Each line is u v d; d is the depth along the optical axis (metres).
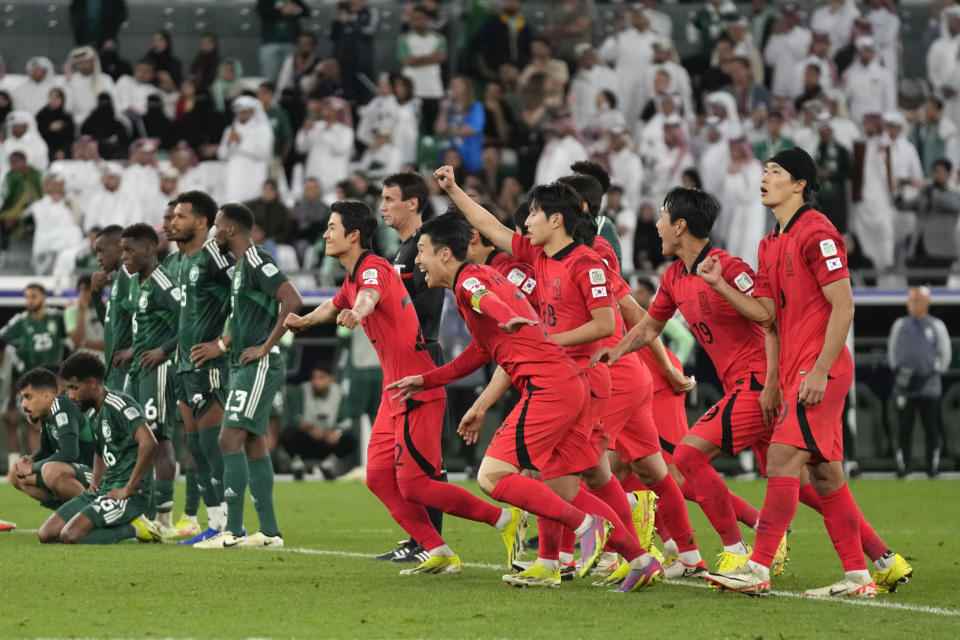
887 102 73.56
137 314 33.28
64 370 31.16
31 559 27.23
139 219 65.44
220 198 68.06
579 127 72.06
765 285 22.48
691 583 23.69
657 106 70.12
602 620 19.11
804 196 22.31
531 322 20.52
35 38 77.75
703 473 23.36
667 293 23.98
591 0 73.62
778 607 20.56
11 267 63.41
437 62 73.94
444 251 22.09
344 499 46.38
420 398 23.66
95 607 20.36
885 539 32.94
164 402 33.22
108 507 30.81
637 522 24.38
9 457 55.25
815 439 21.62
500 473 21.88
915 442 59.94
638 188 65.75
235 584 23.23
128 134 71.31
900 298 58.75
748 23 76.62
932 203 65.94
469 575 24.73
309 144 69.38
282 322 29.84
